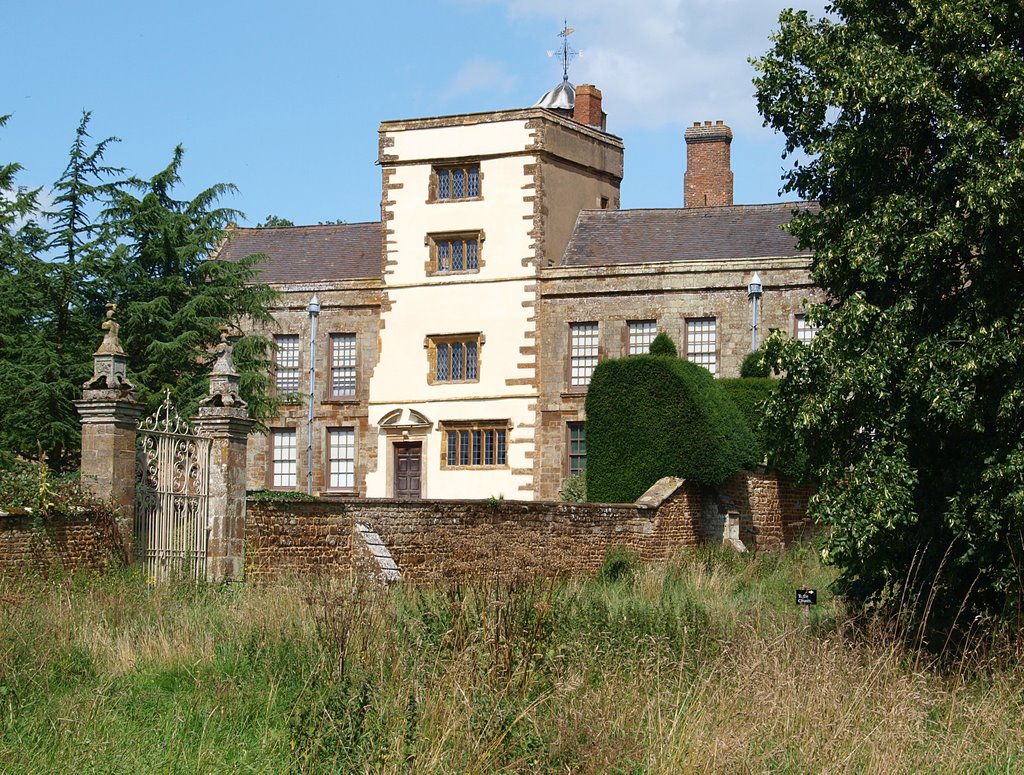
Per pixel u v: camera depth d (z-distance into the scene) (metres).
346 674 11.38
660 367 32.84
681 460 32.12
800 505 36.19
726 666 12.63
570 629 13.91
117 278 29.03
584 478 36.34
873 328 16.97
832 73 17.73
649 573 25.47
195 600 16.86
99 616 15.06
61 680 12.73
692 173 47.50
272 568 21.77
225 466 21.06
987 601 17.05
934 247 16.36
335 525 23.14
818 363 17.22
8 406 25.94
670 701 11.60
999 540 16.08
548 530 27.48
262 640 13.70
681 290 38.34
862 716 11.10
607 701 11.17
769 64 18.72
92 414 19.03
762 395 34.44
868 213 17.67
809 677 11.58
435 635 12.51
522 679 11.65
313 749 10.05
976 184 15.92
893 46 17.44
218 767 10.38
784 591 24.61
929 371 16.42
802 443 17.69
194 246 29.75
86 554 18.28
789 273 37.41
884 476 16.50
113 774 10.06
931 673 13.46
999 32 17.34
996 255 16.14
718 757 10.03
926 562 17.25
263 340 31.42
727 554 30.59
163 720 11.49
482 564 17.22
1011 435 15.95
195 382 29.06
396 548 24.12
